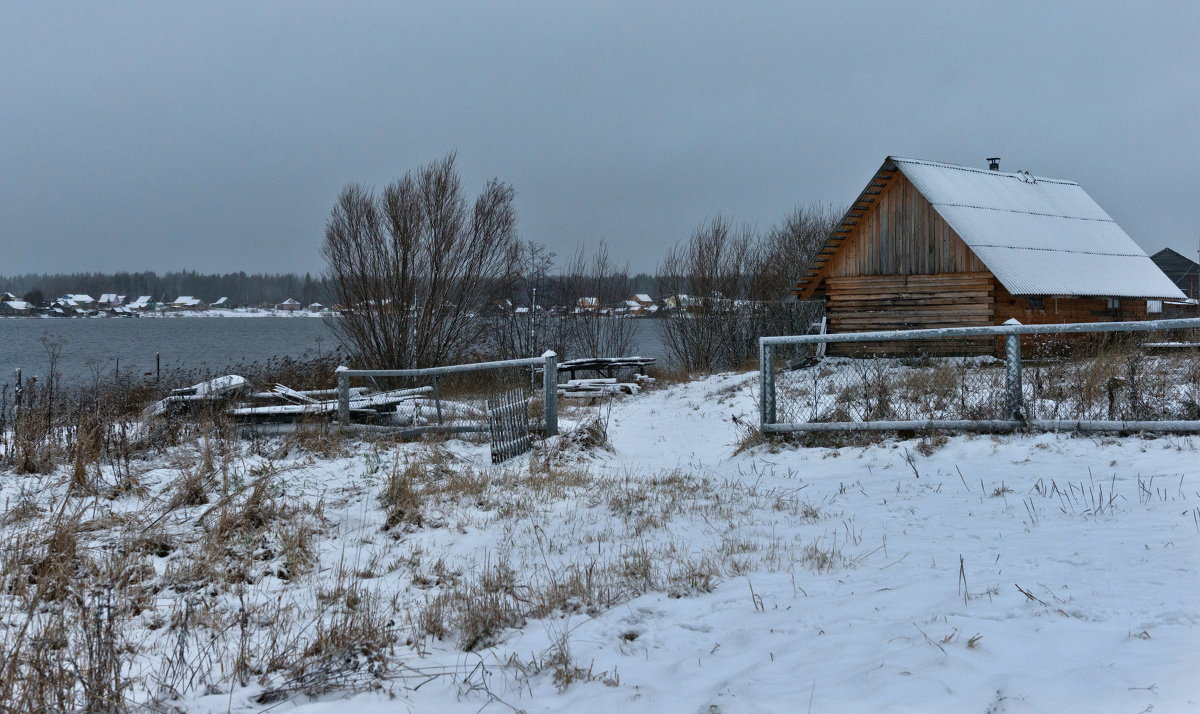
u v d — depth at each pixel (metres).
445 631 5.60
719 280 37.03
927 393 11.91
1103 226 26.98
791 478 10.29
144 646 5.36
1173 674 3.71
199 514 8.59
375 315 25.84
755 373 25.75
